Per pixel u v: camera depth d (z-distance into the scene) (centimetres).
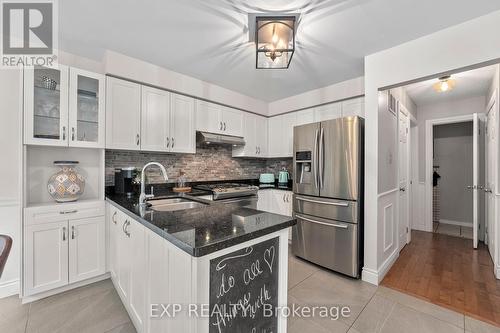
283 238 137
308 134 281
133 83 248
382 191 247
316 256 271
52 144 204
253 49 226
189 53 235
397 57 213
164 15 175
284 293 137
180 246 97
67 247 209
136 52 234
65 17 177
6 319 173
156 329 127
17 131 206
